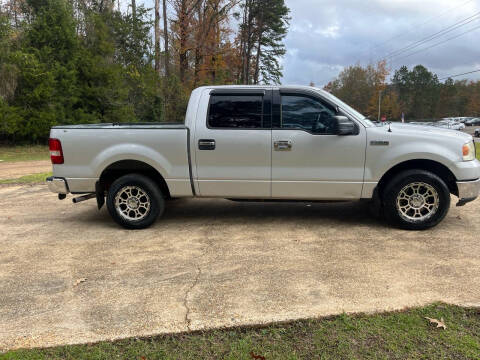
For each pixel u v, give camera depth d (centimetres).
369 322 275
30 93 2244
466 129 5831
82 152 501
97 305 309
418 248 418
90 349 252
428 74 8638
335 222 529
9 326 281
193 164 491
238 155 483
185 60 3384
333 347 249
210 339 261
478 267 365
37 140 2430
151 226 528
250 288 332
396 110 7825
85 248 445
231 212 595
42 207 663
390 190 472
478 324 271
